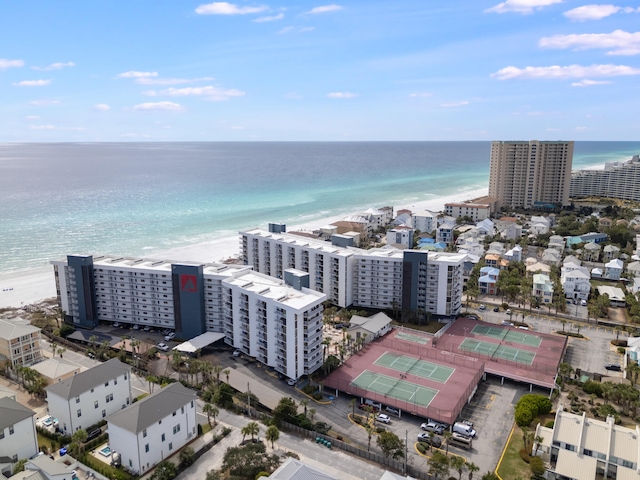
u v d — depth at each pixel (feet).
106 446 299.99
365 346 442.91
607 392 351.46
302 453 296.92
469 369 395.55
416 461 290.56
